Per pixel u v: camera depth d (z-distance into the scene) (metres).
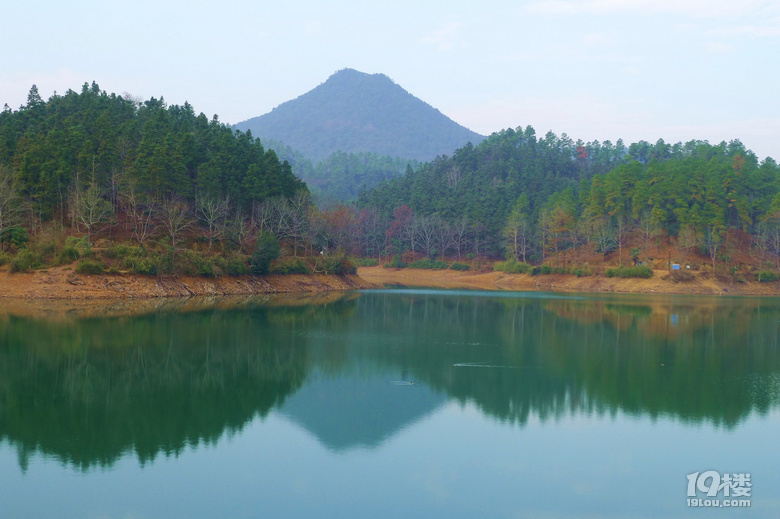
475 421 38.53
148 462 31.23
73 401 40.91
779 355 60.72
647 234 160.00
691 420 39.03
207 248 115.38
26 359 51.78
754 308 107.69
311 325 75.94
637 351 62.47
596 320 87.50
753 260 160.38
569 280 156.75
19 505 26.31
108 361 52.22
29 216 105.38
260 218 129.50
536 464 31.77
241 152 137.88
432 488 28.91
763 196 175.12
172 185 113.50
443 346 63.69
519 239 190.00
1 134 118.31
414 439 35.16
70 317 72.69
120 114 142.62
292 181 144.88
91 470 30.17
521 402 42.81
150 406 40.28
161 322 72.25
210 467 30.75
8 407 39.41
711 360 58.00
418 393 44.75
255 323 75.25
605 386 47.44
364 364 54.03
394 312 93.81
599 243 163.62
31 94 147.62
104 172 113.06
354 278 147.62
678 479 30.19
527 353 60.62
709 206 160.38
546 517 26.20
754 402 43.19
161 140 123.00
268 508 26.58
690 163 178.88
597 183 186.50
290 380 47.75
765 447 34.38
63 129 124.38
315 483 29.05
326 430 36.28
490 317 89.75
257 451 32.97
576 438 35.66
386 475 30.16
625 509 27.03
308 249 141.50
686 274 145.62
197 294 102.94
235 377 48.34
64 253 93.38
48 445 33.31
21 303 82.75
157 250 103.31
